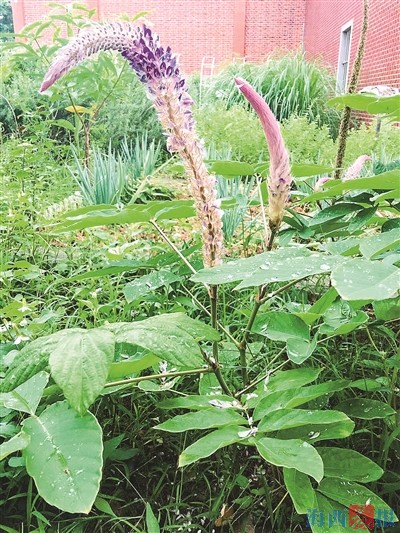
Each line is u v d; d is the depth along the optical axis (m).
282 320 1.36
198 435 1.56
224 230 2.98
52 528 1.32
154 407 1.67
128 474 1.46
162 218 1.47
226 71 8.62
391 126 5.40
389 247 1.02
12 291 2.37
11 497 1.30
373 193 1.55
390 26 7.03
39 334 1.82
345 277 0.85
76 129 4.68
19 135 5.74
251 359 1.70
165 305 2.08
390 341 1.87
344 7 10.17
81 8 3.97
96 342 0.95
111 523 1.36
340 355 1.84
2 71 4.73
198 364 0.97
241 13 15.88
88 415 1.05
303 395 1.16
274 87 7.61
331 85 8.26
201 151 1.19
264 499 1.39
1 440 1.42
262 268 1.04
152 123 6.84
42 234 2.75
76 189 4.23
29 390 1.16
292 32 15.98
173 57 1.16
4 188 3.27
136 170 4.63
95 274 1.59
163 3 16.09
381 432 1.53
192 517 1.37
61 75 1.12
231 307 2.25
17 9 16.44
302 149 5.13
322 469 0.92
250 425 1.10
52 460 0.98
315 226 1.68
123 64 4.16
